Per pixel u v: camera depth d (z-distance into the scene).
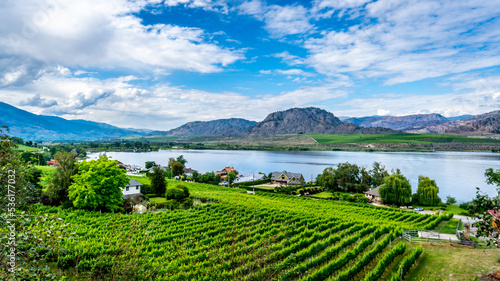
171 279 23.78
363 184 113.94
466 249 36.59
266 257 13.07
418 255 33.44
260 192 101.50
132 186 71.75
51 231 9.75
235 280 12.38
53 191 53.34
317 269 31.12
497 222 17.66
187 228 42.47
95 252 27.48
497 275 25.11
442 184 120.75
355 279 29.73
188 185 109.31
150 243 33.81
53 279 9.78
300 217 54.56
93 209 50.47
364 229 45.72
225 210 56.53
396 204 89.94
